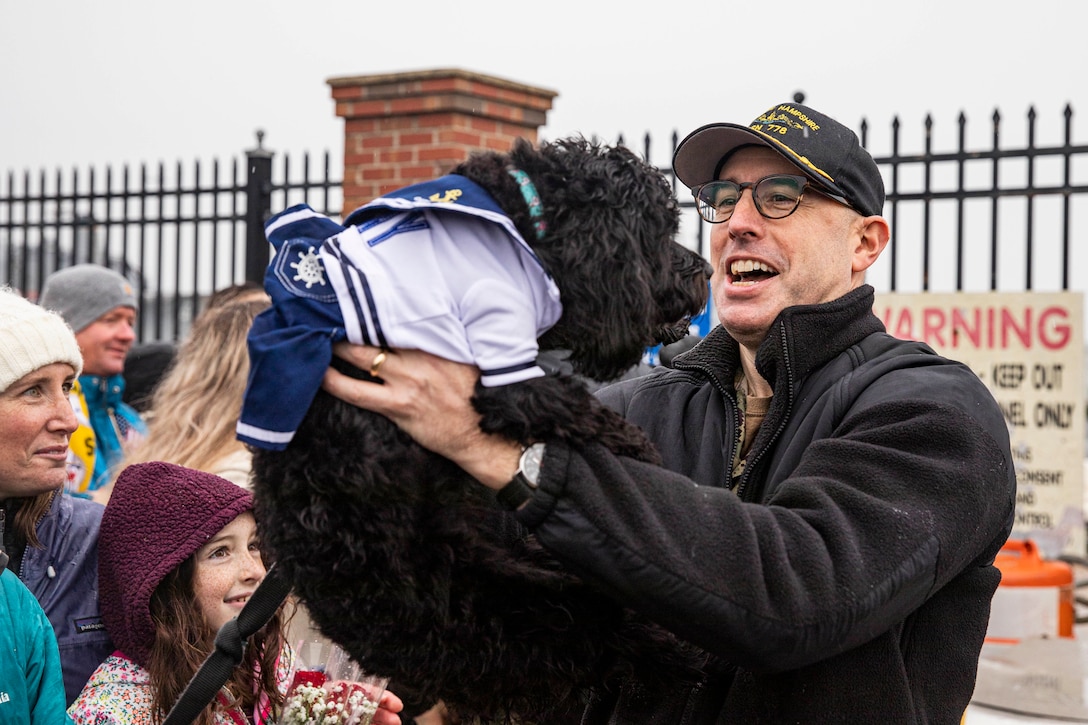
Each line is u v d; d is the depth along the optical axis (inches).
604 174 63.3
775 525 63.6
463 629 63.0
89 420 192.2
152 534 99.8
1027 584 190.9
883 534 65.2
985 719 146.9
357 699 94.3
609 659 68.1
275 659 99.1
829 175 84.6
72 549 106.7
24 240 360.8
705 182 90.7
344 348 59.7
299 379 57.7
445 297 59.4
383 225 61.7
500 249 61.6
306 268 60.6
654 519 60.7
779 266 84.0
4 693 87.6
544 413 60.1
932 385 74.7
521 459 60.4
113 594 102.0
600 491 60.4
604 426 63.1
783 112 87.2
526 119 312.2
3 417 99.1
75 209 352.5
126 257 342.6
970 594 76.7
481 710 68.6
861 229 88.6
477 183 63.8
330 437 59.7
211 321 140.9
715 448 85.4
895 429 70.7
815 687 70.7
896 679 70.9
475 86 298.0
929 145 267.1
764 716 71.7
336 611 62.1
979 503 68.9
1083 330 250.7
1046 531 253.0
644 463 63.4
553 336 64.2
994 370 258.5
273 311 60.9
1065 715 144.5
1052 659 163.6
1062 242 258.5
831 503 66.1
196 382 136.1
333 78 309.1
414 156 301.0
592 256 61.4
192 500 100.4
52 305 194.7
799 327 80.8
